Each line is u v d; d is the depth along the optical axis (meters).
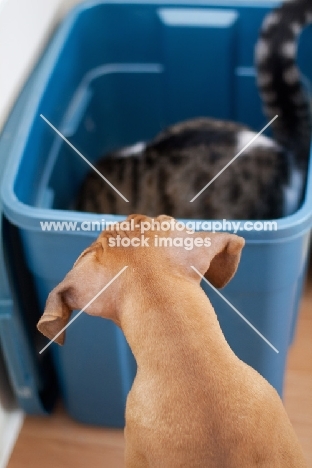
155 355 0.71
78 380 1.14
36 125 1.12
